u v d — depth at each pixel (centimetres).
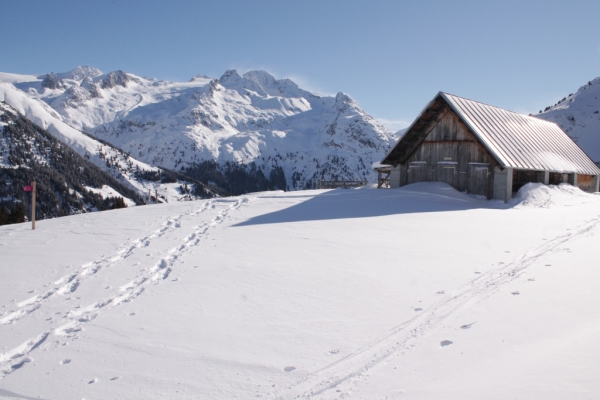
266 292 710
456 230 1221
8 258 1002
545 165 2356
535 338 476
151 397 414
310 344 514
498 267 810
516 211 1670
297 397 400
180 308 654
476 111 2400
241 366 468
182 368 470
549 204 1903
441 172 2362
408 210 1641
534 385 372
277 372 451
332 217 1483
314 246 1036
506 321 535
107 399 414
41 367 484
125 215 1706
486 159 2188
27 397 423
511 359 430
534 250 939
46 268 909
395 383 408
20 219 7819
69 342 546
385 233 1185
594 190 3100
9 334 578
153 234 1277
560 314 543
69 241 1199
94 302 698
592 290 627
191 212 1728
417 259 892
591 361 404
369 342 510
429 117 2384
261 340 532
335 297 674
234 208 1789
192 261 930
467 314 572
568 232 1148
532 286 669
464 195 2119
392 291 692
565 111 10831
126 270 879
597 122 9575
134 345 532
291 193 2234
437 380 404
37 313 654
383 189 2245
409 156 2508
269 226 1339
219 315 620
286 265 870
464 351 461
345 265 857
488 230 1216
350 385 413
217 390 421
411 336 517
